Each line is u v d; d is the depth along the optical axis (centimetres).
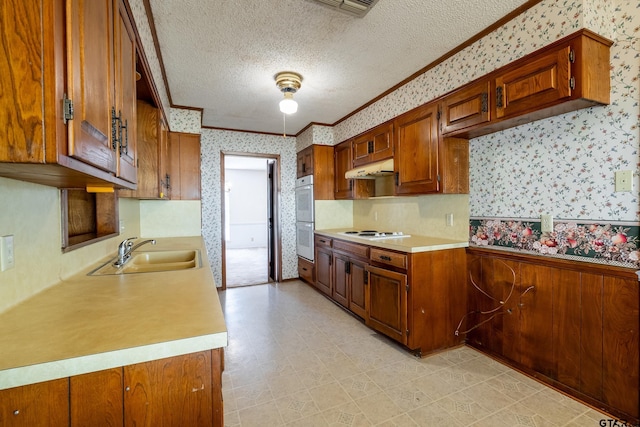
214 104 329
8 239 96
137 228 315
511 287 212
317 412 167
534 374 198
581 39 150
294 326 288
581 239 173
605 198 162
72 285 126
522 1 169
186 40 205
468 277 245
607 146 161
